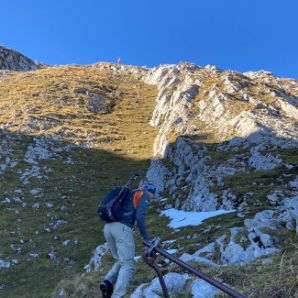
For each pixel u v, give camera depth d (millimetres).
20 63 121750
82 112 76375
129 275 7008
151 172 47875
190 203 35406
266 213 20484
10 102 77375
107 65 118375
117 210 7102
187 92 65500
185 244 25734
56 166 53844
